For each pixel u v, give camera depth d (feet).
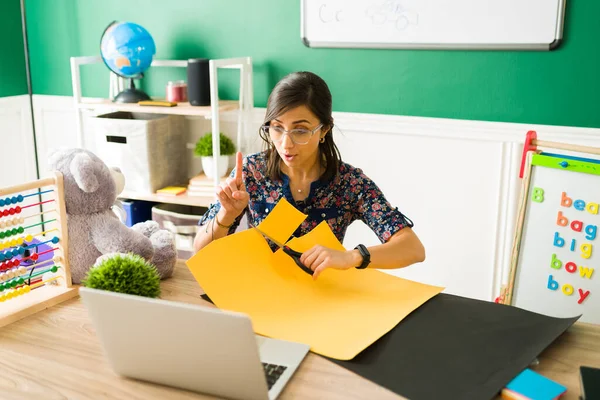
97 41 10.20
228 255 3.82
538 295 6.38
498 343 3.30
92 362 3.20
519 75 7.89
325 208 5.20
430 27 8.13
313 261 3.97
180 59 9.73
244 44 9.27
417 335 3.39
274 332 3.39
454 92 8.28
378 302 3.78
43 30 10.48
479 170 8.37
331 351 3.21
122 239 4.24
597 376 2.84
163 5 9.59
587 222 5.98
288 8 8.88
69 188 4.28
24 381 3.01
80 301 4.00
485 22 7.84
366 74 8.68
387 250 4.50
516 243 6.40
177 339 2.76
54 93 10.76
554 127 7.81
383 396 2.85
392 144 8.78
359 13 8.46
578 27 7.47
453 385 2.91
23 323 3.65
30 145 10.98
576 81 7.64
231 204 4.49
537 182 6.21
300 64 9.04
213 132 8.54
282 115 4.41
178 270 4.52
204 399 2.87
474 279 8.76
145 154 8.99
